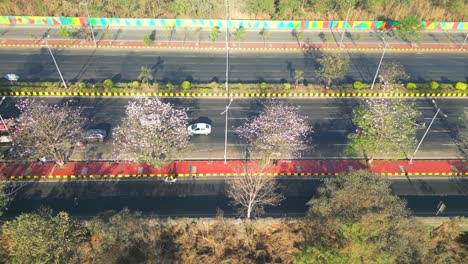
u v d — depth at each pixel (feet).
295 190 174.19
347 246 127.34
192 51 260.42
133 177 176.86
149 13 286.25
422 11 295.28
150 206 165.27
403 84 233.76
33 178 174.40
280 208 165.68
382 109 174.81
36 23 276.82
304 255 127.44
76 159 183.93
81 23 277.03
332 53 263.70
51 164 181.06
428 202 171.12
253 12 288.92
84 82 229.04
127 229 139.13
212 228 152.05
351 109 219.61
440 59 264.31
